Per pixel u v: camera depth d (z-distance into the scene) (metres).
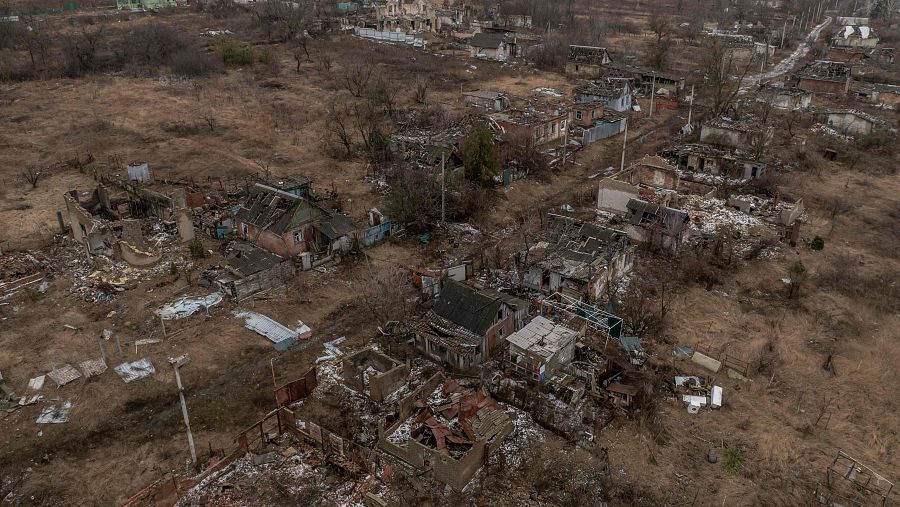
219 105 85.12
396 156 63.31
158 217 50.84
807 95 92.75
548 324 35.94
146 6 160.50
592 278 40.16
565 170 66.62
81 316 38.62
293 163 65.56
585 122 79.06
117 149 68.25
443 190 50.59
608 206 54.91
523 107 85.81
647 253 48.47
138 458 28.58
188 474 27.75
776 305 42.09
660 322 39.22
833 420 32.19
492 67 115.31
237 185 58.88
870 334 39.25
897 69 120.50
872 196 61.22
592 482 27.91
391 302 38.69
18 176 60.12
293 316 39.53
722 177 66.00
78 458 28.50
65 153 66.56
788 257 48.62
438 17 147.62
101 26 132.88
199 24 141.62
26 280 42.19
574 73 110.25
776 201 58.06
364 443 29.86
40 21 134.62
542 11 160.75
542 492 27.30
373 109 82.12
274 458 28.73
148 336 36.81
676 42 143.12
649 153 72.81
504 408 32.06
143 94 89.50
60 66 99.06
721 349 37.34
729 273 46.09
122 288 41.47
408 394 32.06
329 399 32.56
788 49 145.50
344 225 47.00
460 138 64.44
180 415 31.12
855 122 81.31
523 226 52.38
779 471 28.98
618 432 30.83
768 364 35.97
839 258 48.62
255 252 43.50
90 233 44.50
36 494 26.62
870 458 29.86
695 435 31.00
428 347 35.72
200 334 37.22
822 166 68.69
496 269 45.34
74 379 33.19
